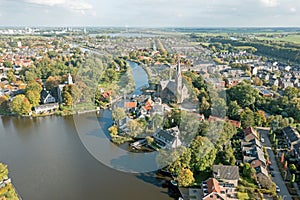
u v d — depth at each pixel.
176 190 53.53
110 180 56.56
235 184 53.94
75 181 56.44
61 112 99.81
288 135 75.44
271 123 81.62
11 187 53.47
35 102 102.06
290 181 55.81
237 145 70.56
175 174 57.31
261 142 74.44
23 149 72.50
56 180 57.12
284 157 66.00
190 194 51.84
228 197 51.22
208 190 50.34
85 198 51.09
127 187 54.31
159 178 57.00
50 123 92.06
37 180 57.19
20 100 97.19
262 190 52.62
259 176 55.88
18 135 82.38
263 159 62.12
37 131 85.31
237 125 78.88
